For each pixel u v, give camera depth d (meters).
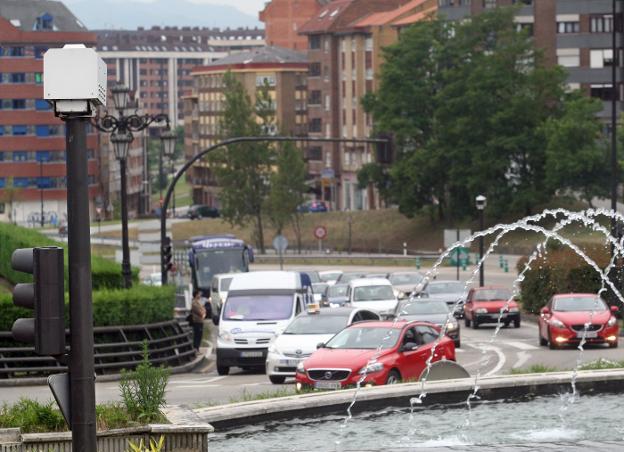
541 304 86.50
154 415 21.23
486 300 82.06
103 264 66.19
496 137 178.88
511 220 182.38
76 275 15.88
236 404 29.59
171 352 60.28
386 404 31.36
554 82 180.50
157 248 118.94
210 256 115.62
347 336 43.00
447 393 32.25
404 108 194.88
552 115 181.50
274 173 197.25
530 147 177.00
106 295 57.09
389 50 197.25
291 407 29.66
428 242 191.25
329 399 30.33
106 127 64.94
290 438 27.56
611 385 34.03
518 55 183.50
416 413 31.08
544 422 29.81
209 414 28.41
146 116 66.75
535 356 58.16
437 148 187.00
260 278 61.22
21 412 21.34
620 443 25.25
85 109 15.77
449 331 64.56
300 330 50.78
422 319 65.50
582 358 56.03
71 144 15.84
